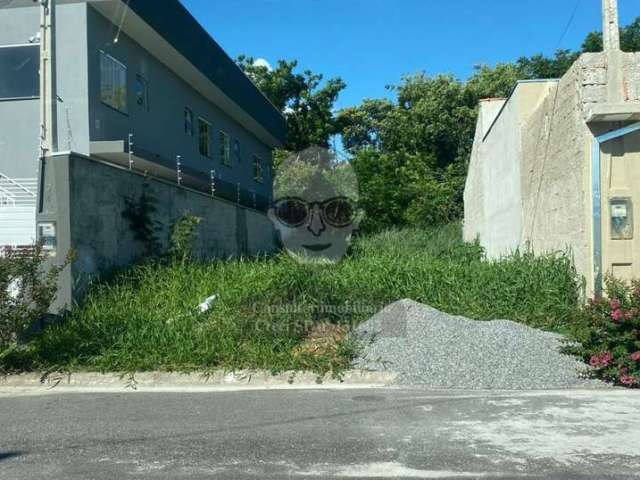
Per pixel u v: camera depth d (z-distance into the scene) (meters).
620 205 10.53
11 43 16.05
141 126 18.50
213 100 24.53
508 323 10.01
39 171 10.65
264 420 6.64
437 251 20.56
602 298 8.76
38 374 8.60
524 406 7.10
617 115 10.27
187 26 19.67
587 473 5.07
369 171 28.70
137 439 6.06
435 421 6.54
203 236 16.89
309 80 36.56
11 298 8.69
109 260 11.91
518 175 15.43
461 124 37.25
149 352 8.91
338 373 8.49
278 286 10.42
